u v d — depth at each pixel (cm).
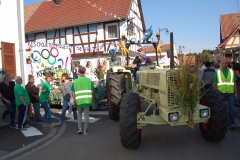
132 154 479
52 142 587
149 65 689
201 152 472
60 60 1419
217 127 486
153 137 583
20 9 862
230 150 477
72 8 2377
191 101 451
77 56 2188
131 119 466
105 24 2116
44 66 1331
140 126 492
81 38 2197
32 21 2431
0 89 706
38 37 2369
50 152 519
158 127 668
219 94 501
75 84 637
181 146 511
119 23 2067
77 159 472
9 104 711
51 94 1034
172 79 471
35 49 1295
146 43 775
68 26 2186
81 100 627
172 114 448
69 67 1477
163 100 487
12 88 726
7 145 565
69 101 786
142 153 481
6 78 718
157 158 453
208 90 516
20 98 683
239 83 823
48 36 2322
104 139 588
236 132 595
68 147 545
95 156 482
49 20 2361
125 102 481
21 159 489
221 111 483
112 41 2094
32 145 560
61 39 2272
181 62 459
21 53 857
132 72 810
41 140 598
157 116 488
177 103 472
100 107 1060
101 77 1198
